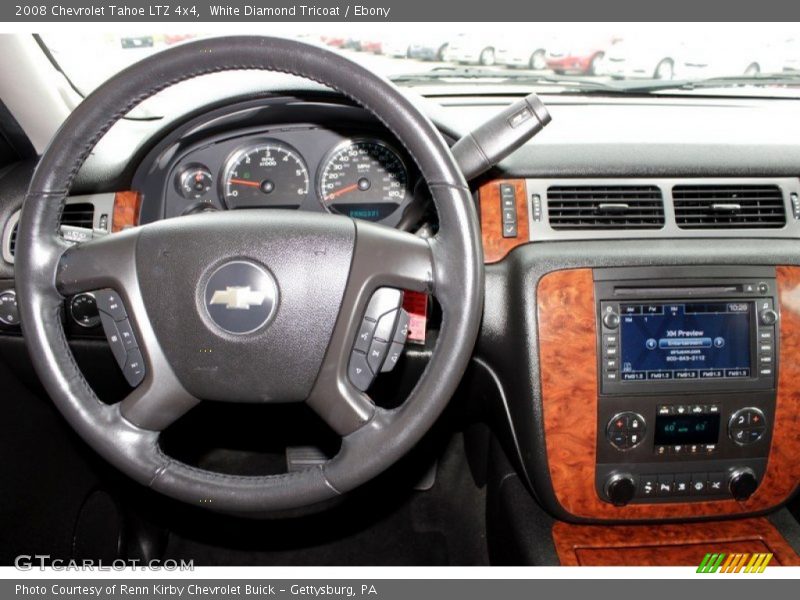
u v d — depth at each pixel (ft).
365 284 2.82
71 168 2.78
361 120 4.19
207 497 2.86
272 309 2.82
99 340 4.31
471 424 5.71
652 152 4.13
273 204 4.43
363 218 4.42
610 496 4.00
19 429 4.59
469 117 4.75
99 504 5.09
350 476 2.82
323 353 2.85
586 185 4.06
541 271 3.90
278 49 2.58
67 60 4.24
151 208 4.40
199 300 2.84
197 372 2.89
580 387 3.93
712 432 3.98
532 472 4.15
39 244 2.81
